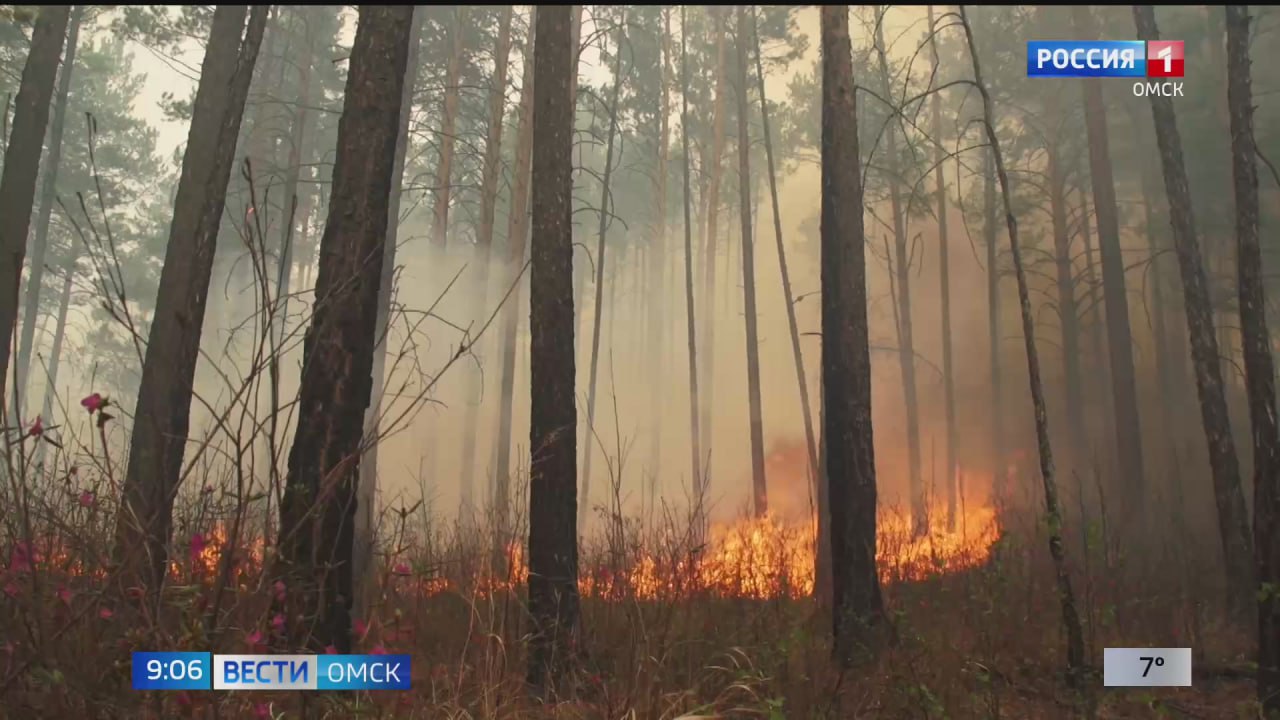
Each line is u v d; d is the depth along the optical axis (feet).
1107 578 23.52
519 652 16.08
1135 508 38.60
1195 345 28.02
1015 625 20.02
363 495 24.02
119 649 9.89
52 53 28.32
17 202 26.76
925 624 21.31
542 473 18.79
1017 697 17.12
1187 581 26.63
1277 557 17.15
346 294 15.26
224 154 21.81
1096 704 16.61
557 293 19.86
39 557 11.03
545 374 19.38
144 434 18.60
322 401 14.78
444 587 18.39
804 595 26.40
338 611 14.05
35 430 9.84
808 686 16.07
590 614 19.34
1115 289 44.29
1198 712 17.31
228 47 25.07
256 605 10.59
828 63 24.34
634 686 14.14
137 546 9.97
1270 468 17.48
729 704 14.69
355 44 16.87
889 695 15.88
